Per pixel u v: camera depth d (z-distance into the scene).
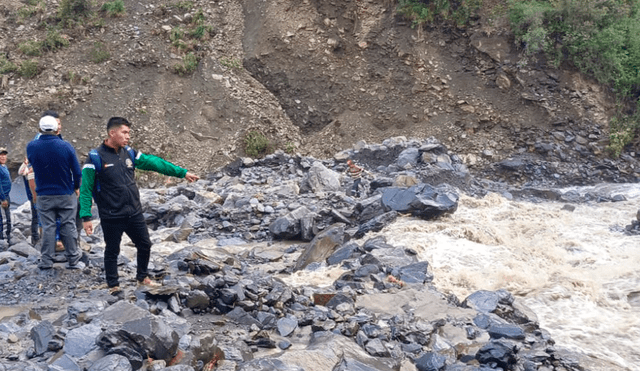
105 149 6.12
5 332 5.31
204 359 4.93
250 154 20.83
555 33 22.31
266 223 11.48
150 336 4.71
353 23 24.05
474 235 9.98
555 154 20.09
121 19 23.94
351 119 22.23
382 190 12.38
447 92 22.12
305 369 4.89
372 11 24.09
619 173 19.59
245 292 6.28
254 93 22.62
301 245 10.56
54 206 7.06
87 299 6.08
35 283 6.84
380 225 10.20
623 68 21.67
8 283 6.90
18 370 4.45
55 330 5.12
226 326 5.83
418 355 5.53
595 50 21.75
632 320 7.28
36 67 21.84
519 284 8.33
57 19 23.89
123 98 21.47
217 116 21.69
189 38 23.84
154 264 7.38
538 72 21.91
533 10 22.00
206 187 15.00
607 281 8.73
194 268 7.20
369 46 23.52
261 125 21.72
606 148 20.33
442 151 16.11
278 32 23.67
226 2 25.36
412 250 8.80
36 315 5.89
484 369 5.20
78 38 23.03
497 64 22.30
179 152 20.66
